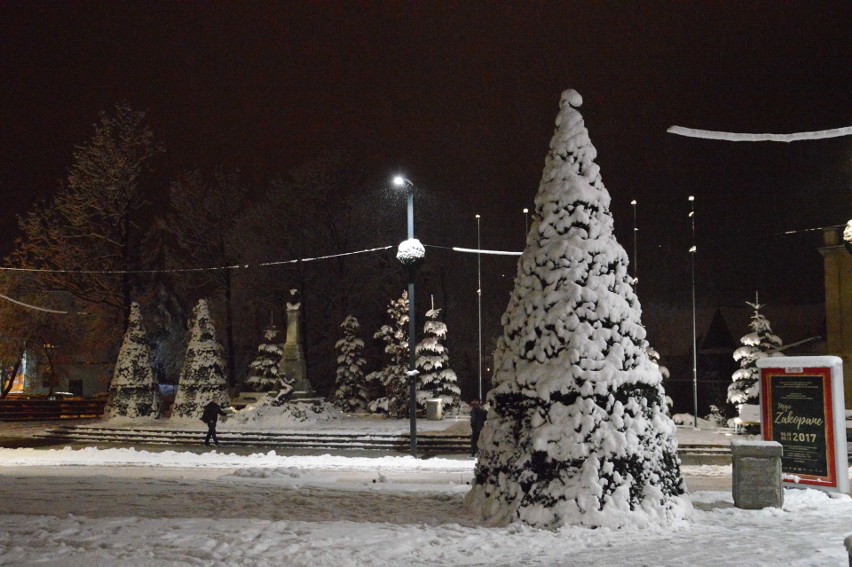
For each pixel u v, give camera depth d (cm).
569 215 1190
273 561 824
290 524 1040
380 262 5997
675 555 879
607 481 1077
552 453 1095
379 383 5181
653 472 1106
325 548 887
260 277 5934
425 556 879
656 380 1151
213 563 802
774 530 1058
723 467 2436
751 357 3909
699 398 5472
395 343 4422
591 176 1215
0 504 1284
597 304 1147
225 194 6016
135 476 1975
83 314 5666
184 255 6112
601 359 1120
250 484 1647
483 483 1188
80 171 4981
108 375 5956
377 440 3222
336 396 4750
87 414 5025
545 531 1026
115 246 5116
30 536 927
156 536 930
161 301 6272
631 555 884
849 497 1365
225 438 3391
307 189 6044
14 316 5425
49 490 1485
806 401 1455
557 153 1227
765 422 1519
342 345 4800
